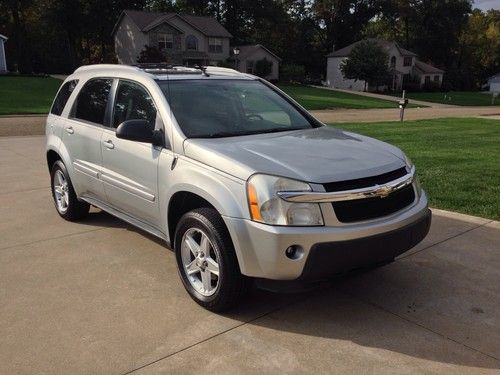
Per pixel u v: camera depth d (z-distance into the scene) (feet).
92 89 17.95
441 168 29.76
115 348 10.93
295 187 11.00
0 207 22.06
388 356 10.62
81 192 18.44
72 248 16.89
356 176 11.53
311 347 10.96
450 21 288.92
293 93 155.94
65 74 197.57
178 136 13.39
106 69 17.65
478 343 11.10
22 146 39.75
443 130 53.93
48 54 207.92
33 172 29.60
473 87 291.38
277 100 16.88
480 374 10.03
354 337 11.35
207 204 12.80
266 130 14.87
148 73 15.70
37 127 54.44
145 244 17.25
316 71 261.24
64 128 18.98
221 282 11.93
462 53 314.96
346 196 11.16
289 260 10.87
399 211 12.26
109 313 12.45
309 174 11.26
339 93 176.24
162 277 14.57
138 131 13.58
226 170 11.81
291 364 10.36
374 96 176.35
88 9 203.21
